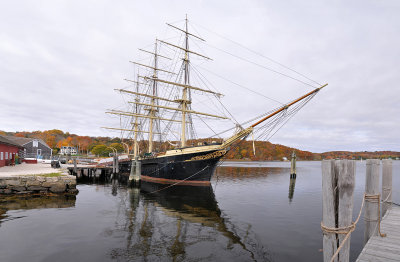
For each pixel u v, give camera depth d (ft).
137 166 100.89
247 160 516.73
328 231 14.94
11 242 34.27
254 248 33.96
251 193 88.02
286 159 550.36
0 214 49.96
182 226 44.39
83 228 41.52
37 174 77.05
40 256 29.84
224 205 65.21
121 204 64.64
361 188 110.42
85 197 74.02
